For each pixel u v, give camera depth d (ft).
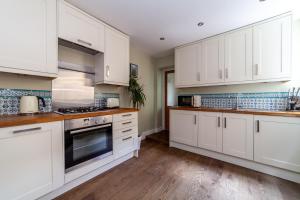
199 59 9.53
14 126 3.87
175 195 5.11
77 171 5.44
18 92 5.49
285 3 5.85
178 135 9.81
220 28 8.01
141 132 12.26
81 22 6.36
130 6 6.12
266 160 6.49
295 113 5.85
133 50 11.19
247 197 4.99
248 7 6.11
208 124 8.39
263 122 6.56
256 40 7.36
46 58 5.25
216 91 9.87
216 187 5.56
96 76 8.06
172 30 8.29
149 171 6.79
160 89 14.78
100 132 6.42
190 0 5.68
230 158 7.72
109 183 5.82
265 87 8.06
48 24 5.29
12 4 4.44
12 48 4.47
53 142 4.71
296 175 5.92
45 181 4.52
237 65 8.00
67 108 6.98
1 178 3.71
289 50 6.54
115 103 8.71
